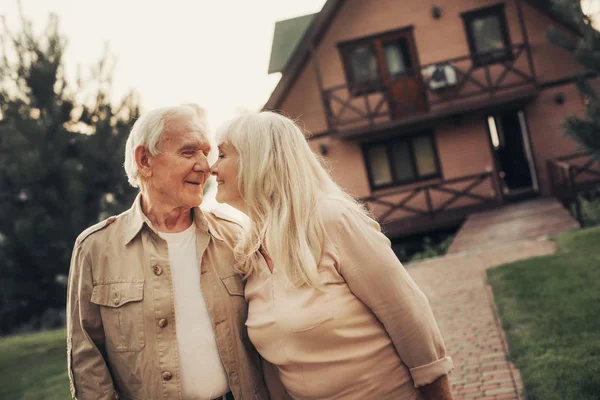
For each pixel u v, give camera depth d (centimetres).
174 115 228
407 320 204
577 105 1539
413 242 1616
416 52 1588
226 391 234
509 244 962
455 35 1576
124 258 227
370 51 1605
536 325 518
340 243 207
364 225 211
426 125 1580
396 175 1616
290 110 1634
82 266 226
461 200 1561
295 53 1559
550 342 470
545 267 707
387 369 210
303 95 1631
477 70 1584
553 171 1512
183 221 237
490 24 1570
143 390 222
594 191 1495
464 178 1530
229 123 226
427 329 205
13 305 1383
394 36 1593
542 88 1554
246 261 231
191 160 226
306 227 210
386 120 1616
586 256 712
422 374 206
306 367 208
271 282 218
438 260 975
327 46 1612
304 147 223
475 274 803
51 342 948
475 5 1566
